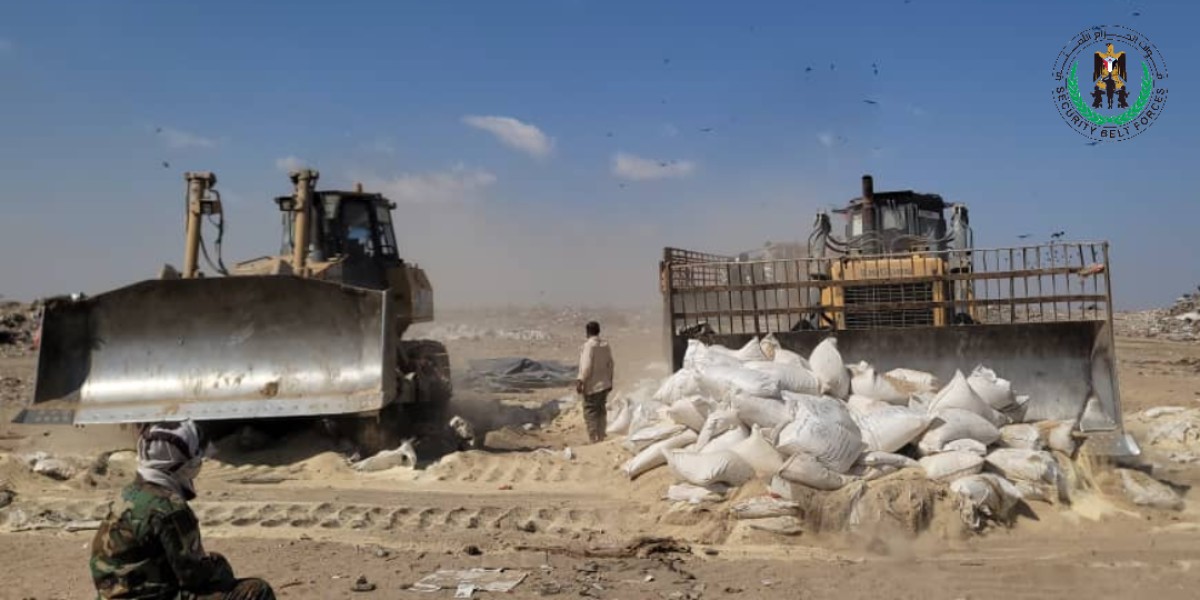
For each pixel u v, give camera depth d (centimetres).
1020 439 762
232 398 994
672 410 855
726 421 776
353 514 759
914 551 646
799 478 689
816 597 543
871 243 1245
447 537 700
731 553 647
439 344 1270
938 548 650
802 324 1028
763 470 725
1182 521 709
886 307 960
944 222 1305
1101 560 610
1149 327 3031
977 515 676
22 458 941
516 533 714
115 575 372
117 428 1098
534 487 877
